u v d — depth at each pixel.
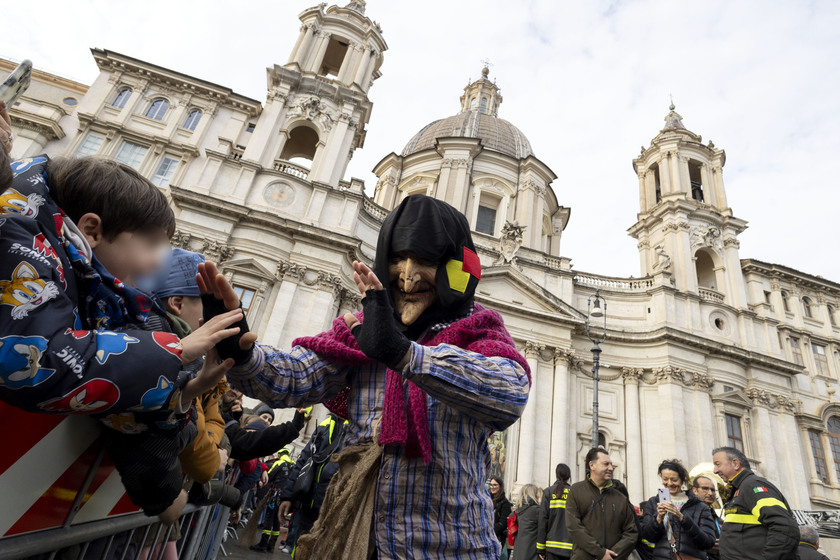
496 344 1.70
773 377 27.94
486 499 1.75
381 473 1.62
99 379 1.28
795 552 4.81
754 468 25.48
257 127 25.81
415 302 1.89
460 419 1.68
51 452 1.49
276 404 1.83
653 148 35.06
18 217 1.32
